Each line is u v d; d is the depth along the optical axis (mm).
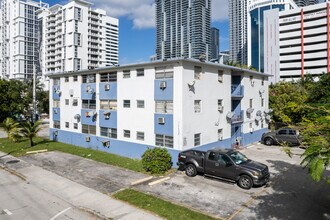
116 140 20969
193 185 13320
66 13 104188
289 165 17172
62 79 27078
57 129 28000
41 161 18672
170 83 17078
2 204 11172
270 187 12961
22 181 14352
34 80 37844
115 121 21141
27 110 48000
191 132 17359
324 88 22938
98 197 11773
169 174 15281
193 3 89250
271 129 26625
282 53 101562
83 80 24547
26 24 126562
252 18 117875
